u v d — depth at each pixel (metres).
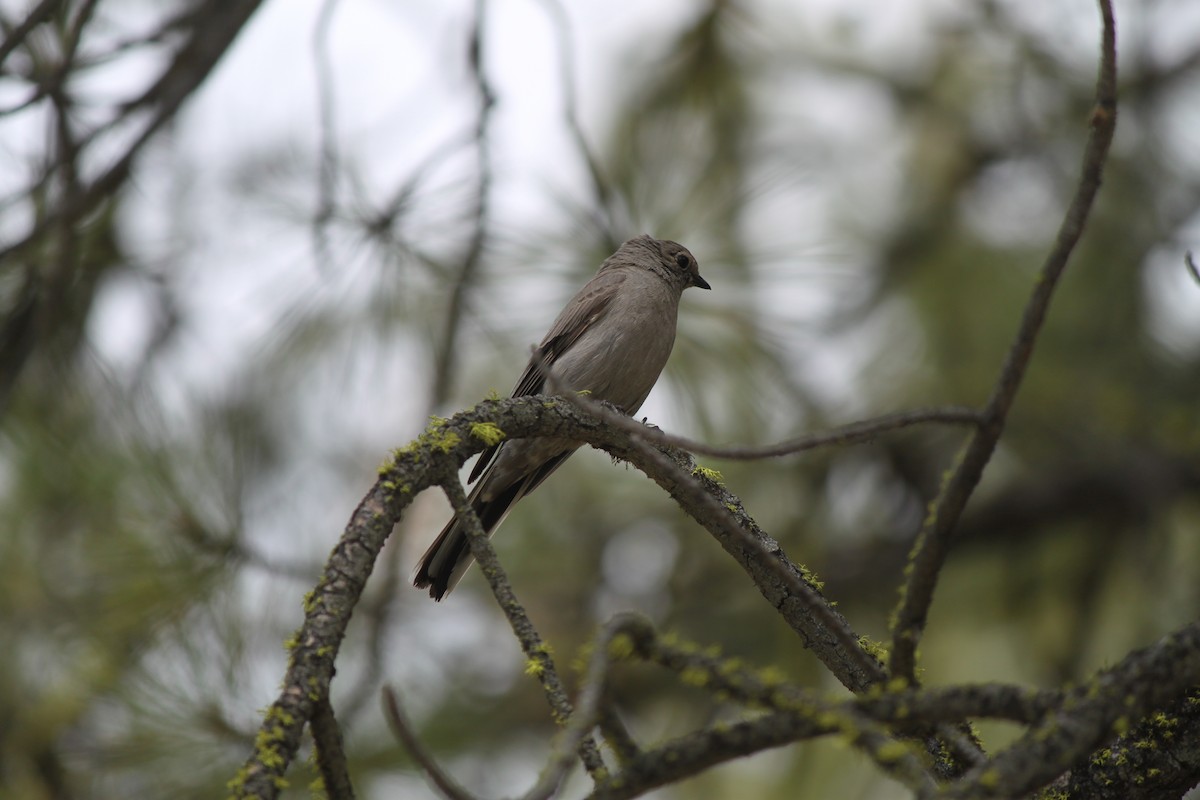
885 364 12.84
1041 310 4.33
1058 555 13.38
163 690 8.86
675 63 13.10
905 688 4.33
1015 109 13.32
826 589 13.50
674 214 11.41
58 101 9.76
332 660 4.68
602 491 13.85
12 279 10.58
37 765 9.66
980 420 4.36
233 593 9.27
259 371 10.59
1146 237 12.74
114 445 9.76
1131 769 5.31
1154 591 12.79
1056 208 13.20
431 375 10.62
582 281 10.80
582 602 13.99
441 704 12.92
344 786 4.60
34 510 10.02
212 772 8.63
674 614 13.77
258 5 10.05
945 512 4.44
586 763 4.63
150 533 9.34
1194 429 12.76
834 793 11.66
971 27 13.62
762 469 13.47
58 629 9.77
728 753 4.08
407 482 5.33
